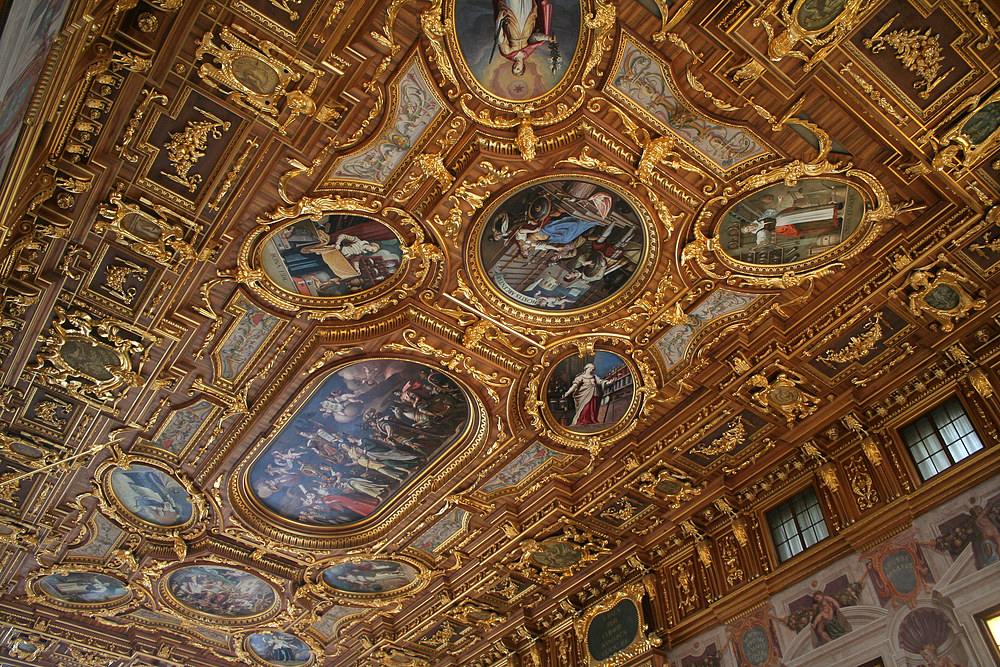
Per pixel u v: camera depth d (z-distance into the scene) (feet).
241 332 47.39
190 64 34.17
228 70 34.50
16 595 68.44
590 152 38.14
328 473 58.18
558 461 55.67
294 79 34.99
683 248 42.32
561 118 36.76
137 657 75.15
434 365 49.19
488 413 52.06
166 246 41.91
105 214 39.75
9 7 16.28
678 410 51.70
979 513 41.16
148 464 56.03
